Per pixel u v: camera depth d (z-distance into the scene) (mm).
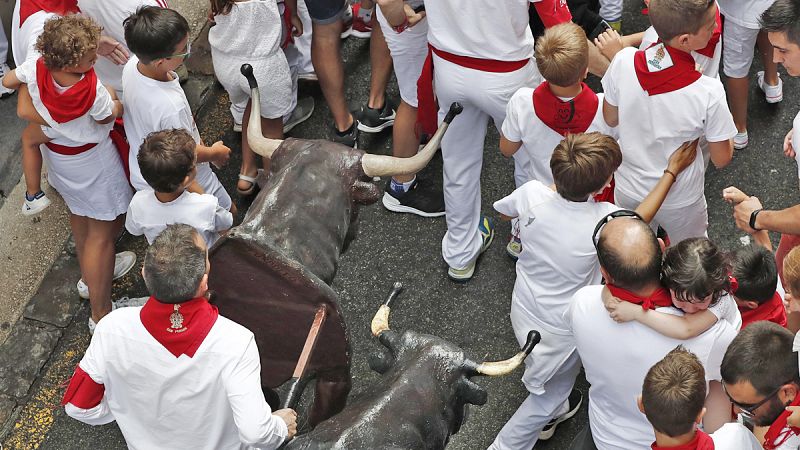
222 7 4781
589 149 3490
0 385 4918
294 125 5926
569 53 3771
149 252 2949
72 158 4500
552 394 4078
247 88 5082
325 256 3660
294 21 5426
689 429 2791
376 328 3490
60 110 4234
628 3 6410
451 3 4156
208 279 3404
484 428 4531
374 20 5422
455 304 5039
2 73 6105
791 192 5312
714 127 3924
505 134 4297
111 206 4730
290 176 3736
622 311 3193
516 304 4004
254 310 3441
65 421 4750
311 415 3775
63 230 5527
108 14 4645
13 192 5742
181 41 4160
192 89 6121
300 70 6094
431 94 4664
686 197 4230
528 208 3750
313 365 3562
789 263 3275
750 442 2902
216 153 4527
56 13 4645
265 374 3584
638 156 4109
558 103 4004
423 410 3242
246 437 2939
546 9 4148
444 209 5410
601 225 3322
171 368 2977
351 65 6227
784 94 5750
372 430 3125
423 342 3434
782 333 2979
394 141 5359
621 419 3465
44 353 5043
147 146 3912
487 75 4293
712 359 3213
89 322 5102
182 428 3102
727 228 5188
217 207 4156
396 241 5336
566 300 3809
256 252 3332
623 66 3945
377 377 4746
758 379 2930
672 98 3863
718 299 3141
